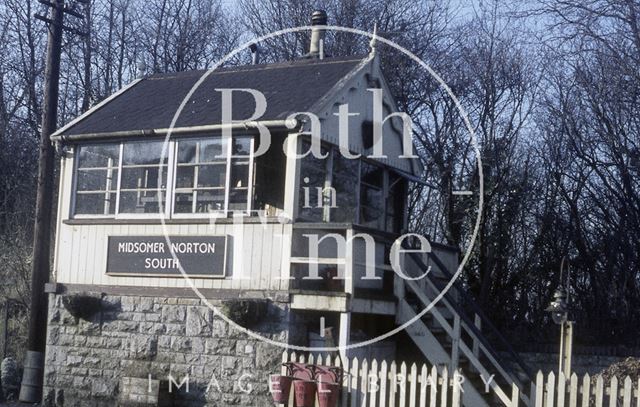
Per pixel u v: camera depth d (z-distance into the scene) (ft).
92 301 55.26
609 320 68.90
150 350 53.31
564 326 50.14
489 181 75.92
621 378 44.73
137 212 55.01
